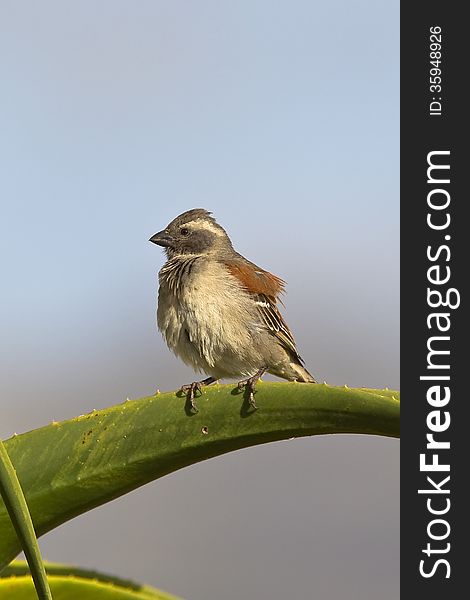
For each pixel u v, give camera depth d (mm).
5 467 6512
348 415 7504
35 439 8109
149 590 8445
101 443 8078
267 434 7883
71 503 8070
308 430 7672
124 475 8086
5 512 7801
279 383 7758
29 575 8422
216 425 7945
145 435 8062
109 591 8359
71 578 8312
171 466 8094
